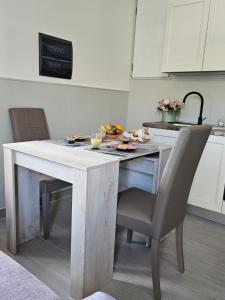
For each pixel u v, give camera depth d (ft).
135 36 11.14
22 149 5.27
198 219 8.39
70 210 8.54
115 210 4.99
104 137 6.88
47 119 8.57
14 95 7.50
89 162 4.47
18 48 7.37
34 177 6.37
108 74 10.53
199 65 8.64
